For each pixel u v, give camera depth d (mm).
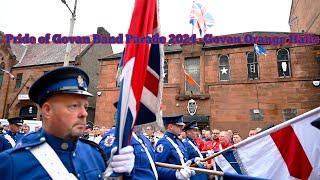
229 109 17938
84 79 1919
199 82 19203
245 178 2693
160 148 4621
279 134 3314
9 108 26172
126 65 2207
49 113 1792
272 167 3236
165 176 3277
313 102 16625
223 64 18938
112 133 3078
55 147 1779
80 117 1801
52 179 1660
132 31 2289
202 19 16625
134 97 2160
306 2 22656
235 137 8320
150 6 2365
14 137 6773
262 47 17031
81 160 1887
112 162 1943
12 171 1635
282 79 17422
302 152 3158
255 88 17766
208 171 2898
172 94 19328
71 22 11891
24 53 30172
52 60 26484
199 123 18328
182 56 19688
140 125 2672
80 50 25922
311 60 17250
